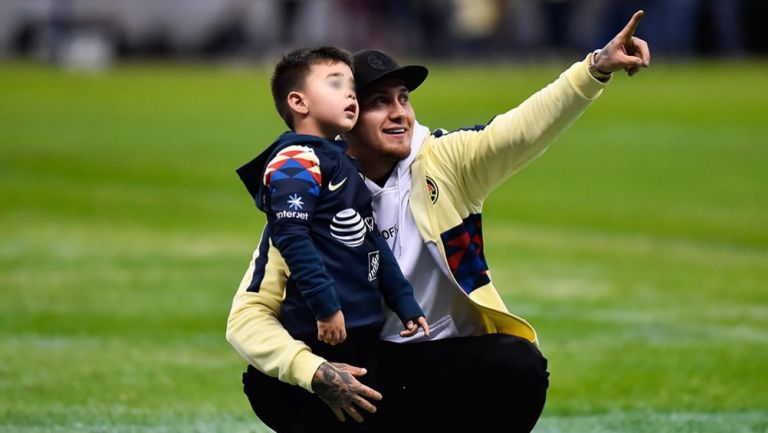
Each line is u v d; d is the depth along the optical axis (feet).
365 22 351.46
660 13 348.18
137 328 93.09
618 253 128.67
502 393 49.78
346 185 47.75
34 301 101.96
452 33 357.20
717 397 73.31
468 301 50.85
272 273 49.06
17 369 80.28
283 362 47.34
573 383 76.95
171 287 108.47
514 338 50.26
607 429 66.28
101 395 73.87
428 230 50.08
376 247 48.39
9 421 67.62
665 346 86.84
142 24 360.07
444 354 50.37
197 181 176.35
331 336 46.44
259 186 48.52
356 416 47.32
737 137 214.07
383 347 50.78
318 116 48.88
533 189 172.65
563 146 208.13
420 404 50.90
